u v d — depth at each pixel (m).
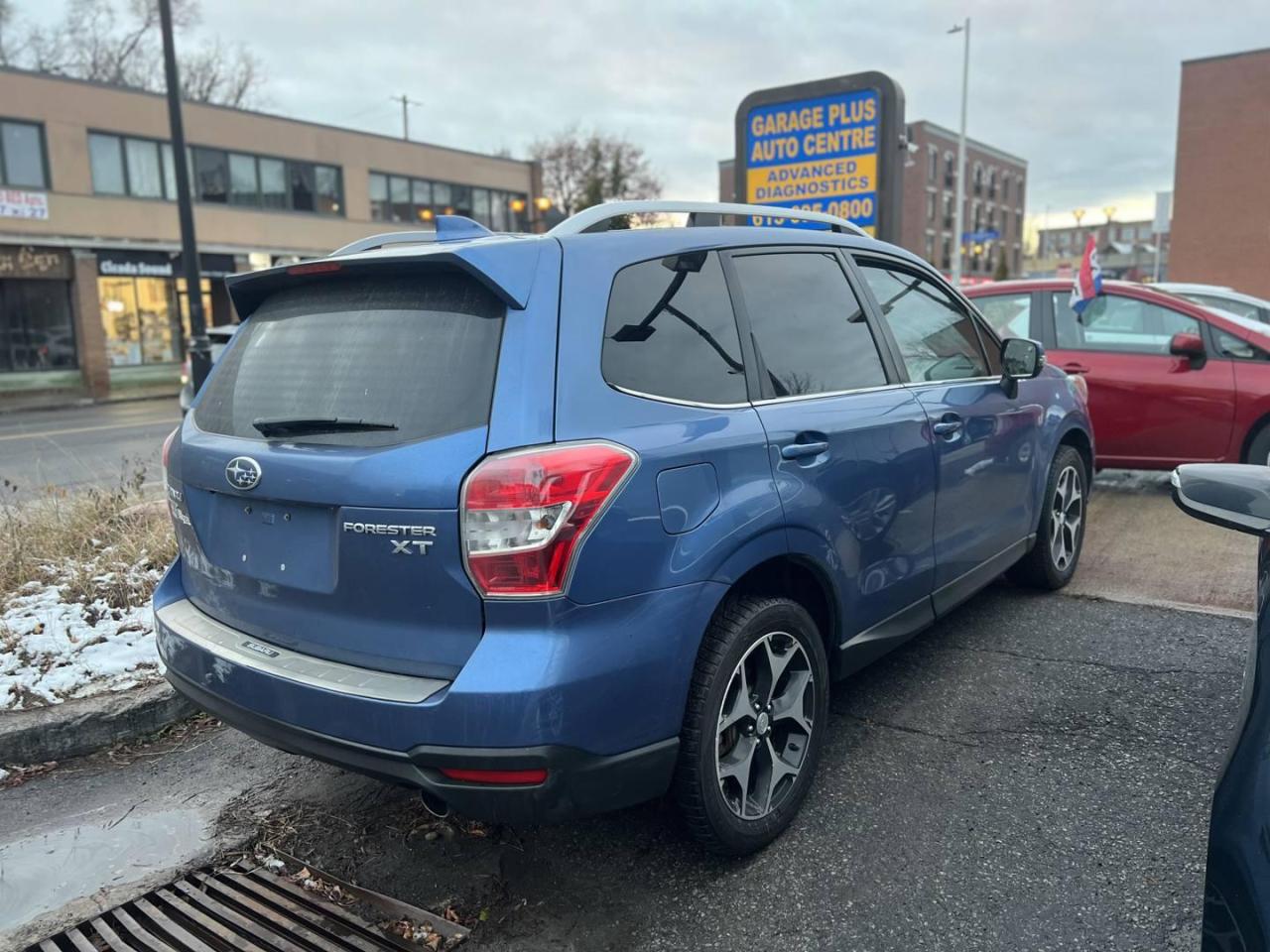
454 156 34.09
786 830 2.92
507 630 2.19
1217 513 2.13
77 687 3.88
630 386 2.45
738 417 2.69
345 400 2.46
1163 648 4.24
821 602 3.11
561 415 2.26
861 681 3.99
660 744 2.42
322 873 2.81
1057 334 7.44
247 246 28.02
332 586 2.39
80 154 23.88
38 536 5.59
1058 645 4.31
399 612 2.30
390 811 3.15
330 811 3.16
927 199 59.19
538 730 2.15
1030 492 4.51
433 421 2.29
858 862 2.76
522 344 2.29
